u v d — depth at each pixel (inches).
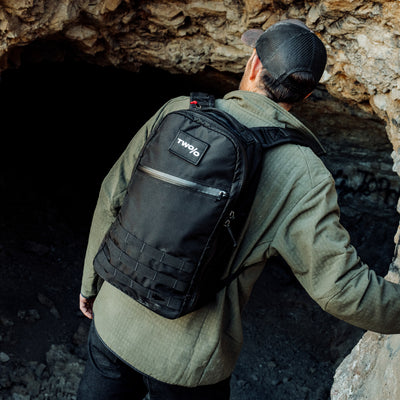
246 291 46.1
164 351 45.1
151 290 41.1
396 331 42.4
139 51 94.6
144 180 41.9
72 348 134.1
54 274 155.2
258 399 131.0
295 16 77.6
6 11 76.8
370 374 64.3
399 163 74.0
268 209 42.0
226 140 39.8
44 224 170.6
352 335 143.3
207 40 91.0
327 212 40.7
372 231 161.0
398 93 72.7
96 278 53.6
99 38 89.7
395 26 68.9
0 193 171.9
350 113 120.2
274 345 148.4
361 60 75.0
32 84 160.7
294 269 42.5
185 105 46.7
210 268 41.8
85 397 51.8
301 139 43.3
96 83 158.6
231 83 109.3
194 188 39.8
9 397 116.7
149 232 40.6
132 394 52.9
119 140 188.4
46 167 186.9
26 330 133.1
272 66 44.1
